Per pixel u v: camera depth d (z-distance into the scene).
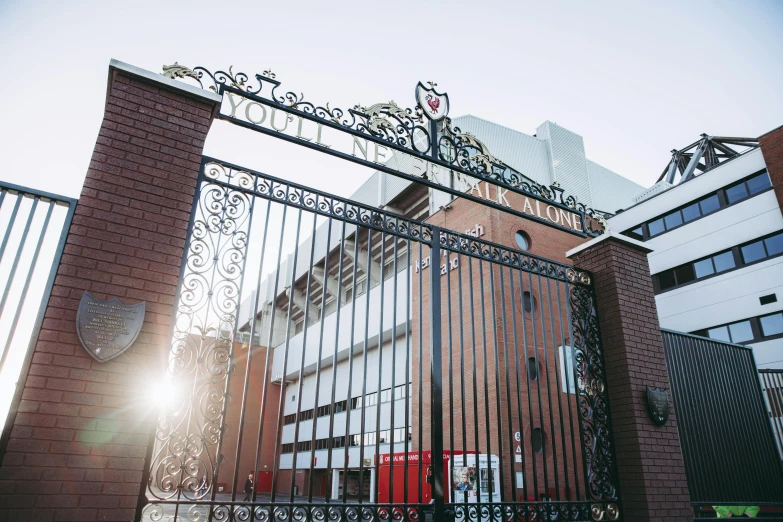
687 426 7.92
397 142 6.33
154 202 4.42
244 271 4.81
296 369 27.81
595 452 6.48
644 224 24.67
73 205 4.21
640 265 7.77
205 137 4.93
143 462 3.75
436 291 6.04
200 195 4.88
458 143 6.96
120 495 3.59
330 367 26.19
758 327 19.91
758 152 20.86
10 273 3.86
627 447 6.54
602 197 29.02
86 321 3.81
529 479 13.41
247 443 26.30
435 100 6.91
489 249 6.70
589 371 6.91
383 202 21.62
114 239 4.14
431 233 6.34
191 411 4.22
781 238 19.89
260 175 5.32
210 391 4.34
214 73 5.32
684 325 22.14
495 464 12.10
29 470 3.36
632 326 7.14
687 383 8.29
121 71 4.66
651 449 6.49
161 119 4.74
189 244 4.64
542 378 14.95
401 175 6.33
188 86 4.89
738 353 9.49
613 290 7.27
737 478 8.12
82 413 3.64
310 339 27.78
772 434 9.11
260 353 28.47
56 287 3.82
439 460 5.24
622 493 6.44
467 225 17.45
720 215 21.86
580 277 7.44
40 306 3.81
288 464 26.50
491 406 14.05
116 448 3.68
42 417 3.50
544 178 25.20
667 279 23.39
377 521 4.71
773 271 19.81
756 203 20.72
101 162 4.31
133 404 3.83
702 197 22.64
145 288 4.13
